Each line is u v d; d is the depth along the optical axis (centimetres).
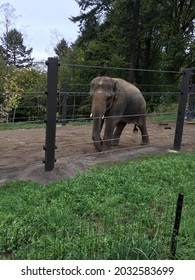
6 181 569
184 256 356
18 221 401
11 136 1038
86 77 3291
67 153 793
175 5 2870
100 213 445
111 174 602
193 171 664
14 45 3791
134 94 882
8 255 349
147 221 422
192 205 495
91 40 3334
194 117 1628
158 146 927
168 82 2827
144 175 613
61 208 442
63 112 1334
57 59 586
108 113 819
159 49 3416
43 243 353
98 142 782
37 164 655
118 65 3094
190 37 2820
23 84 2122
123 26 3041
